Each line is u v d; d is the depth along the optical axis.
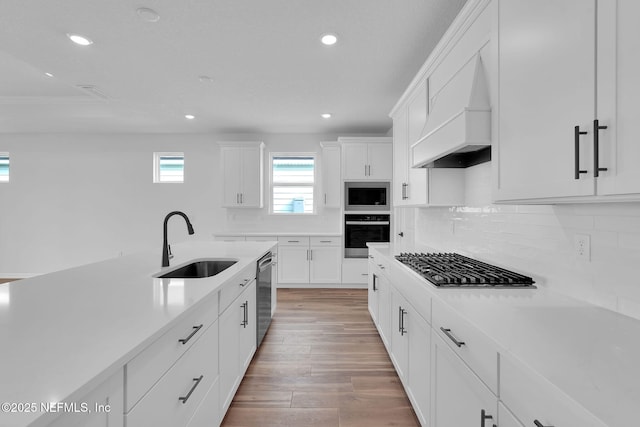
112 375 0.77
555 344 0.85
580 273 1.26
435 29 2.23
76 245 5.38
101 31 2.24
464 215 2.31
